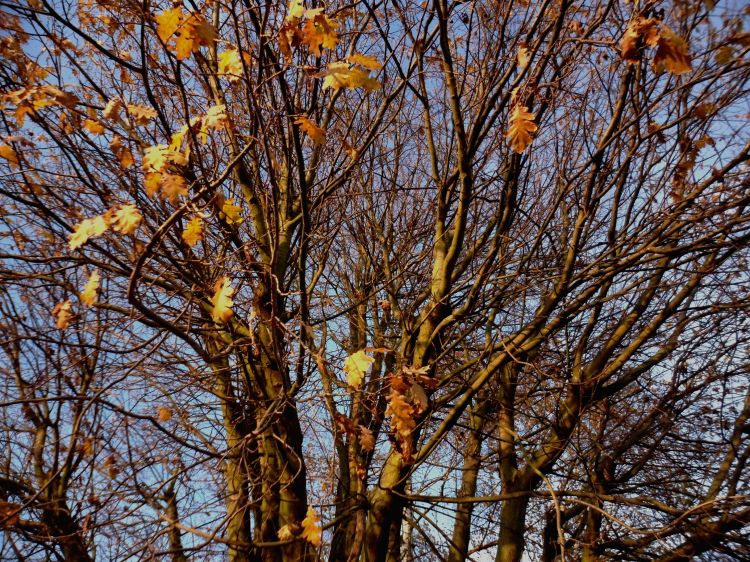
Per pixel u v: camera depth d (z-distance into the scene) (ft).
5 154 12.17
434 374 16.40
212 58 15.57
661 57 10.11
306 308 13.83
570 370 18.25
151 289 15.70
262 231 16.31
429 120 17.33
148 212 14.47
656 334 18.66
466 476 20.06
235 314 15.64
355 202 21.76
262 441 14.90
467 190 15.25
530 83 13.44
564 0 12.48
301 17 10.27
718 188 14.74
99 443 14.46
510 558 16.87
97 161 15.08
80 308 14.66
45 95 11.00
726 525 14.79
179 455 15.52
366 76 9.98
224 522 11.57
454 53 18.07
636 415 21.01
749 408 17.97
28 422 17.60
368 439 12.39
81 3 15.24
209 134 15.10
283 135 12.21
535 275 18.75
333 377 15.81
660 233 14.88
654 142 15.78
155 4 13.34
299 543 14.16
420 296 20.36
